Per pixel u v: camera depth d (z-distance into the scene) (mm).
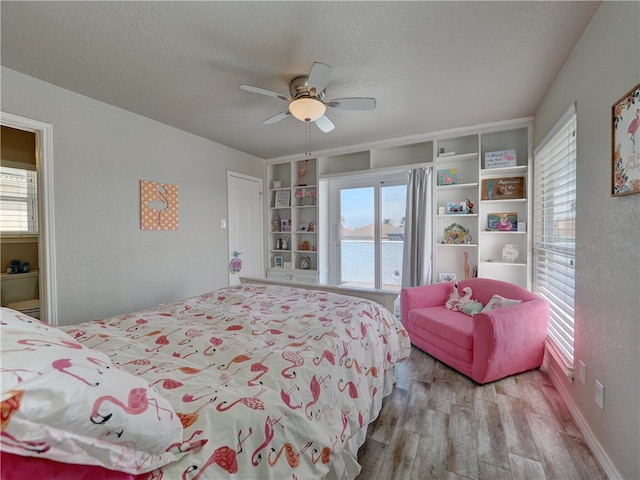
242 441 791
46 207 2146
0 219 2648
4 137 2654
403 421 1761
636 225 1168
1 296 2621
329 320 1615
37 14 1453
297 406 1001
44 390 513
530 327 2246
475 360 2178
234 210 3959
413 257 3465
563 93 1955
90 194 2404
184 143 3221
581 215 1674
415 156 3668
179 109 2623
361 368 1488
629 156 1188
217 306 1951
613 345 1329
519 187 3127
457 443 1576
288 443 900
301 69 1980
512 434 1637
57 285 2205
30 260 2816
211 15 1479
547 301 2432
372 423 1743
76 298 2320
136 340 1347
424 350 2703
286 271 4484
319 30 1595
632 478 1185
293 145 3809
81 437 541
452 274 3459
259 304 1982
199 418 798
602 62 1434
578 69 1703
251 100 2447
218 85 2195
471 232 3379
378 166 3904
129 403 629
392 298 2125
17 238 2713
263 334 1447
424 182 3393
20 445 480
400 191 3869
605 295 1399
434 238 3361
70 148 2271
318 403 1111
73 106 2283
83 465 565
